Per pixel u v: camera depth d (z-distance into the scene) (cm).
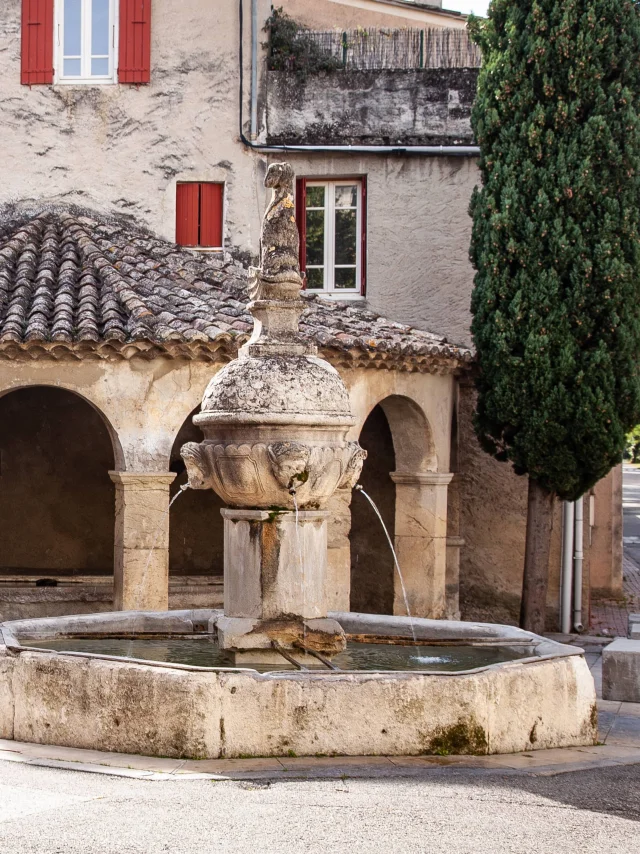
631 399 1441
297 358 844
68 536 1625
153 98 1650
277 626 838
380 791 657
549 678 797
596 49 1410
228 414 820
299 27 1691
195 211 1655
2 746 754
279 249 859
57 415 1630
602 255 1410
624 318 1426
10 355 1231
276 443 816
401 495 1503
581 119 1434
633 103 1441
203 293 1408
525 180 1441
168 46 1652
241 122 1650
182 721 724
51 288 1347
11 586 1476
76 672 756
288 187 869
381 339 1366
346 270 1692
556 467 1446
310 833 581
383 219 1670
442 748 746
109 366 1262
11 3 1656
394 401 1482
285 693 734
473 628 984
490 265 1456
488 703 759
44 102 1648
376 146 1655
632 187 1420
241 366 838
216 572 1653
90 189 1648
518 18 1460
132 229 1642
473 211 1521
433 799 646
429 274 1669
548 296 1423
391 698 742
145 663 750
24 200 1647
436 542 1491
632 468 6875
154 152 1648
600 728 884
